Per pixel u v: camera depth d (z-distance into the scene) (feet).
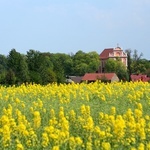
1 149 43.42
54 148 38.88
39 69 248.93
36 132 50.06
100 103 81.10
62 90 97.14
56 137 43.80
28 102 80.74
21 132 46.83
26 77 205.67
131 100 82.02
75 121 55.57
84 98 87.56
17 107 71.87
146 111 68.13
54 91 96.94
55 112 65.36
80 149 43.32
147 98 87.35
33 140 44.75
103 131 46.60
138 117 55.67
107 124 52.13
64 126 46.96
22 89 103.09
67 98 86.58
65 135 44.47
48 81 203.82
